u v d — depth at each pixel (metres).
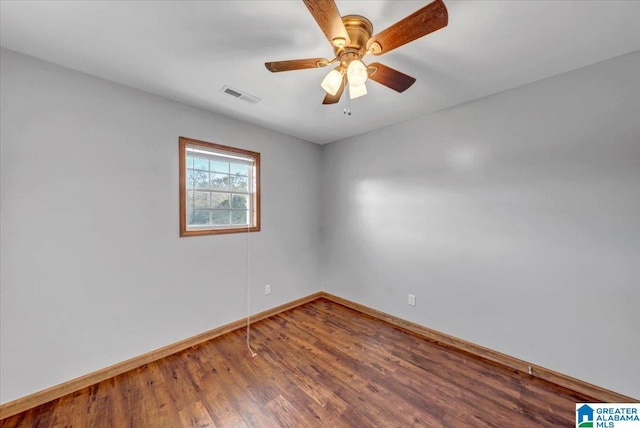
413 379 1.89
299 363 2.09
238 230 2.72
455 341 2.36
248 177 2.88
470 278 2.27
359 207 3.20
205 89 2.05
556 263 1.85
